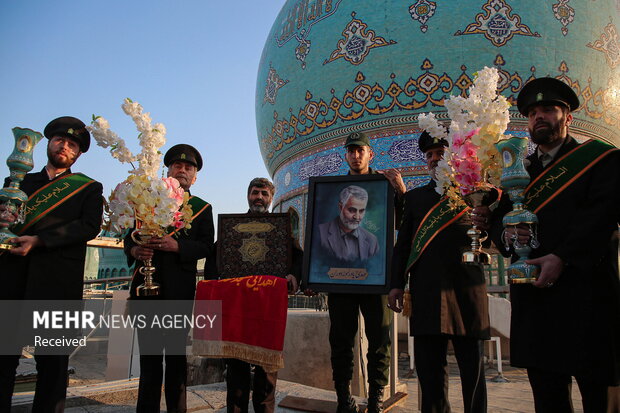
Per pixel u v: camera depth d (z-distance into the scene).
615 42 15.69
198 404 4.50
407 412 4.83
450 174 3.32
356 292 3.71
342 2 16.55
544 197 2.88
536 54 14.47
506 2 14.70
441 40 14.70
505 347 9.70
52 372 3.29
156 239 3.62
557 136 2.91
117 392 4.79
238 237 4.02
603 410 2.57
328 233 4.00
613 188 2.61
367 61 15.43
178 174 4.32
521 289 2.87
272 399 3.73
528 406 5.50
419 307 3.35
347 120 15.84
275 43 19.17
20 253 3.15
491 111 3.09
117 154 3.65
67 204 3.52
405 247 3.74
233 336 3.59
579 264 2.53
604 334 2.53
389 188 3.99
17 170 3.23
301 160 17.42
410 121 14.89
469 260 3.10
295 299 11.02
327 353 5.72
